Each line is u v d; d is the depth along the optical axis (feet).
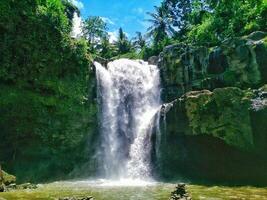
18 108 102.73
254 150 90.63
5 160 101.45
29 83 104.37
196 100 97.50
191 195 65.36
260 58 104.83
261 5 139.44
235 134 92.22
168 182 97.30
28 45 103.40
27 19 103.30
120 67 128.57
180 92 122.31
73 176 109.70
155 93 127.95
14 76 102.12
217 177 97.60
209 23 158.40
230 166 95.40
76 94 111.24
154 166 109.70
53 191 74.84
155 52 209.15
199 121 96.89
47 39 106.22
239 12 147.95
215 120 94.48
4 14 99.55
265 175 90.43
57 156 108.88
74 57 111.34
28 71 103.71
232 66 109.70
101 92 119.44
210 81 112.47
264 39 106.73
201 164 99.96
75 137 110.93
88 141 114.32
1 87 101.19
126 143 120.16
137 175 111.96
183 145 102.37
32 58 103.96
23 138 104.47
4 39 100.73
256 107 90.27
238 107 92.32
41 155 106.32
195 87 117.50
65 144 109.81
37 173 103.65
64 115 109.19
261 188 78.13
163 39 226.99
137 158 115.14
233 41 110.93
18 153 103.50
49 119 106.93
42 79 105.29
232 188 78.33
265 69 104.17
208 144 96.94
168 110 105.50
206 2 189.88
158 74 128.98
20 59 102.83
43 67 105.50
